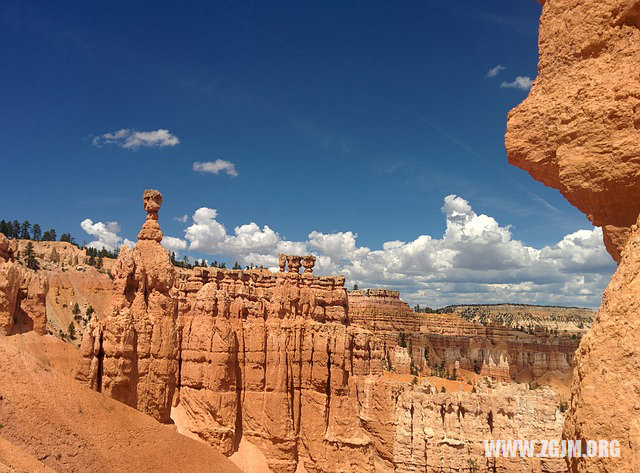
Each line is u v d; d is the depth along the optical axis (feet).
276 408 220.64
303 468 222.48
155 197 182.39
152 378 165.07
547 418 210.38
